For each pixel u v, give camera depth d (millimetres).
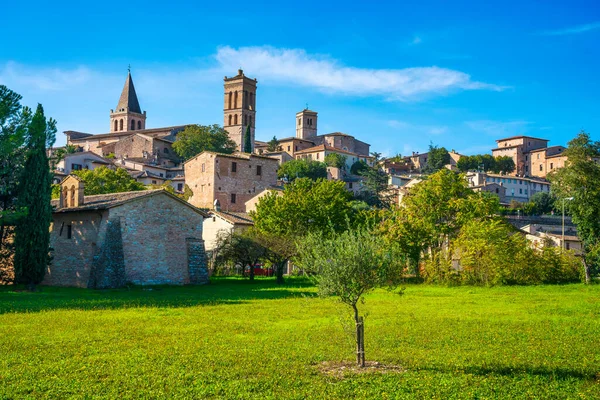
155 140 143250
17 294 38375
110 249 44938
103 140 172625
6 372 15328
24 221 42094
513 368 16453
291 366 16438
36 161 42969
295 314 27938
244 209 94375
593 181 59094
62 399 13109
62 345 19125
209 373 15453
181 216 50500
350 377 15289
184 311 28953
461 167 176125
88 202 50625
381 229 56844
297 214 57625
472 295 40969
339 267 16391
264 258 54094
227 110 190125
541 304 34062
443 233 57094
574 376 15641
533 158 188875
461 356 18016
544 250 55969
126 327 23109
